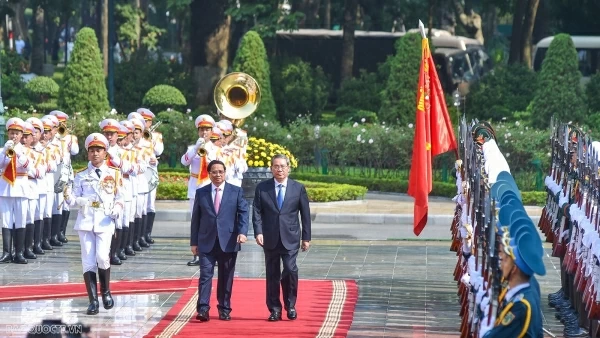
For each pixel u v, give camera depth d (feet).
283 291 82.84
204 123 110.22
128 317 83.41
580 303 78.28
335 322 81.56
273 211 81.92
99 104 219.61
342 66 280.72
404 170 189.16
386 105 219.00
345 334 77.10
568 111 219.61
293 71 261.03
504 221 50.14
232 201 81.97
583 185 76.28
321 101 261.24
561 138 90.53
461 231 74.28
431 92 90.53
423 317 84.74
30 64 424.46
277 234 81.82
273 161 82.69
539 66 309.22
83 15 500.74
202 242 81.82
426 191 87.92
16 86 282.36
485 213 56.95
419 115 88.53
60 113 123.85
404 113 217.36
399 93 217.97
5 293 93.45
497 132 176.24
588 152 77.20
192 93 252.42
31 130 111.55
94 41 220.64
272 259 82.17
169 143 199.62
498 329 45.57
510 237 46.60
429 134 88.79
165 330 77.71
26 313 84.74
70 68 219.41
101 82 220.43
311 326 79.87
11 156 109.91
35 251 117.60
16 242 111.96
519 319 45.16
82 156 200.03
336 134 193.26
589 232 70.23
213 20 245.86
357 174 192.24
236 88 134.72
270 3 249.96
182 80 257.96
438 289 98.32
